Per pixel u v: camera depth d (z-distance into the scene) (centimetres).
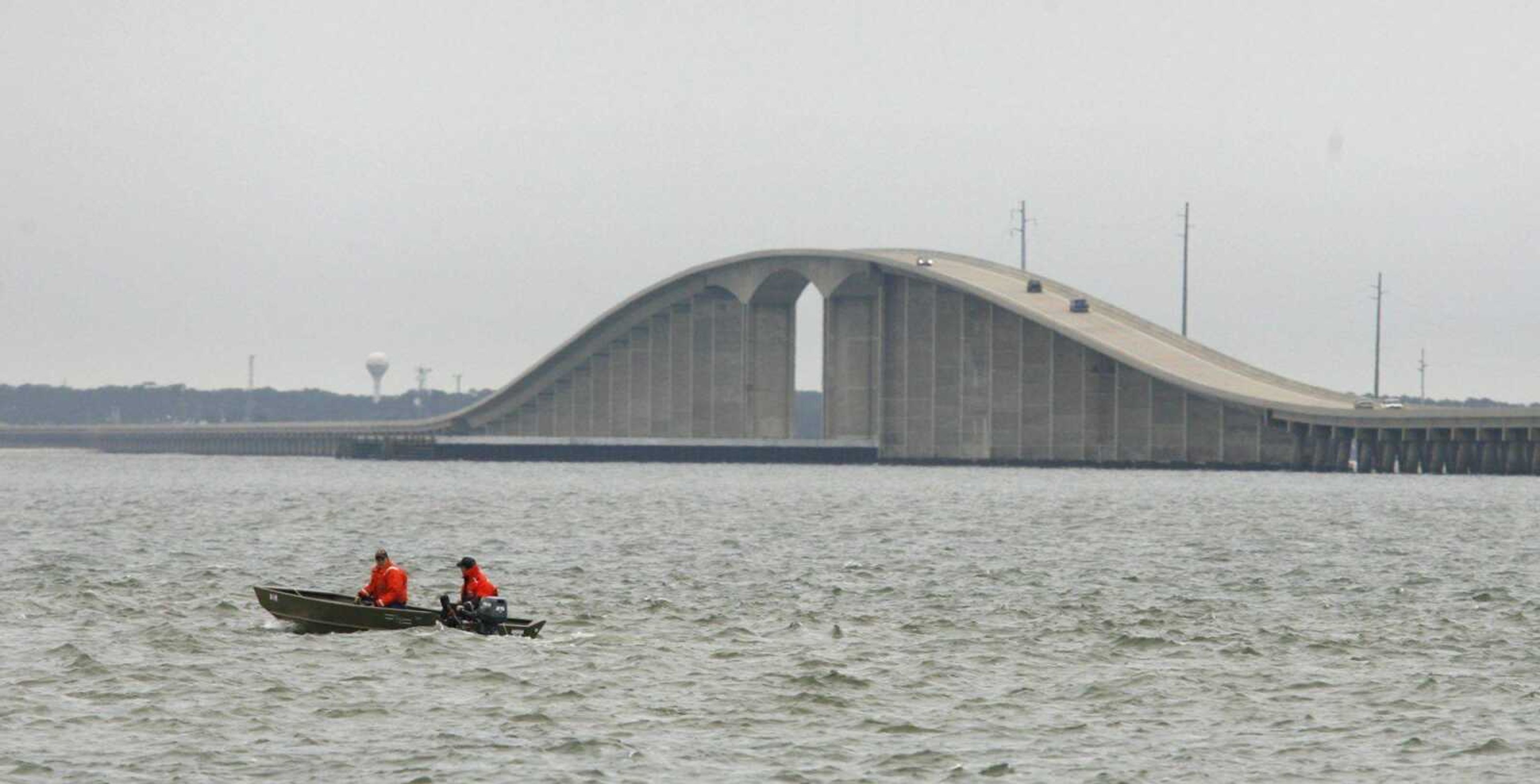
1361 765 11388
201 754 11456
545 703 13138
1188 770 11231
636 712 12850
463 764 11250
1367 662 15200
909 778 11031
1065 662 15138
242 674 14138
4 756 11312
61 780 10762
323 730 12169
